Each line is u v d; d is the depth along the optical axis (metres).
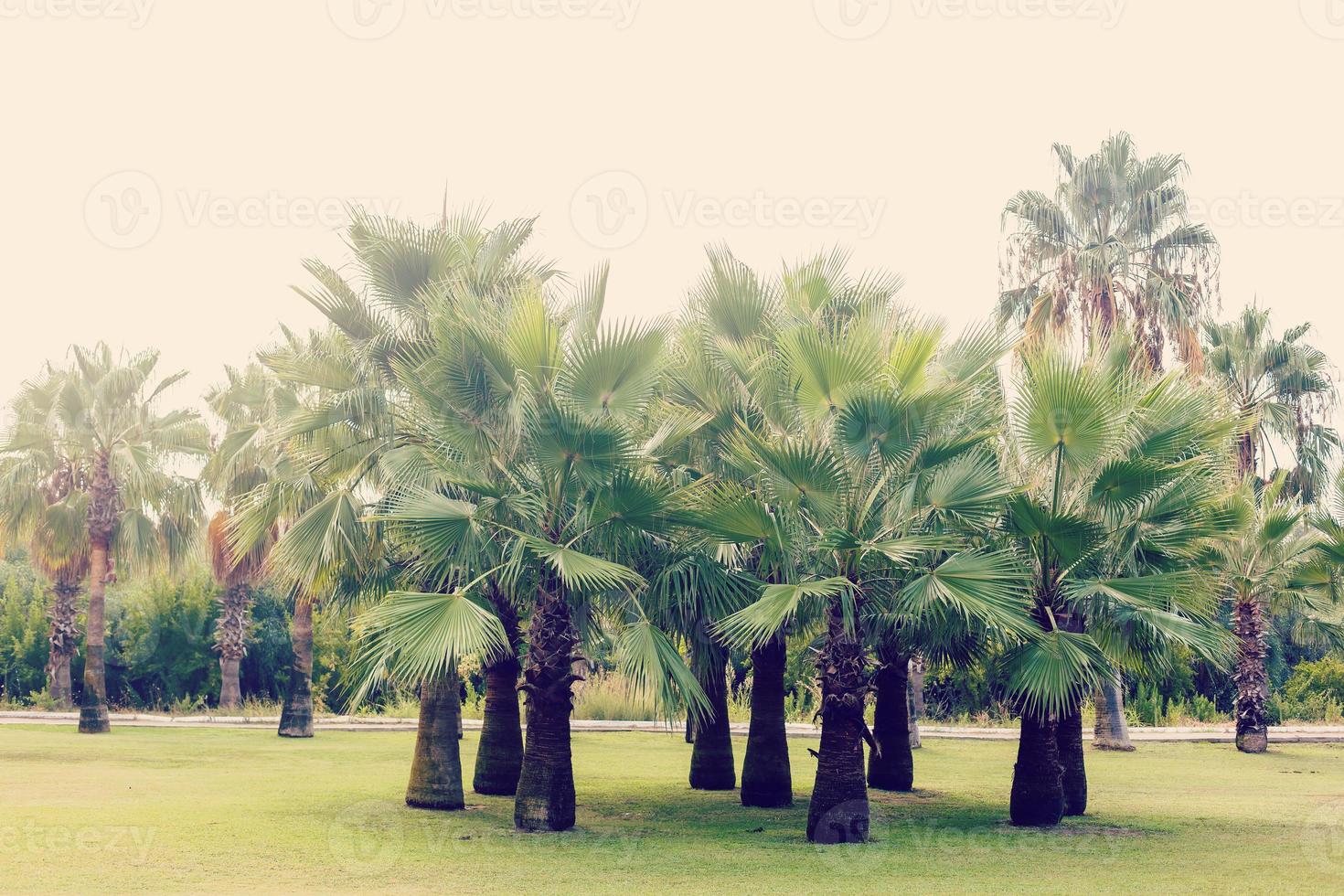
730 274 15.30
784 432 13.58
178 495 28.77
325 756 21.08
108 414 27.41
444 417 13.02
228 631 33.22
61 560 29.06
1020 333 13.77
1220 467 14.34
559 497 13.00
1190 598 13.73
